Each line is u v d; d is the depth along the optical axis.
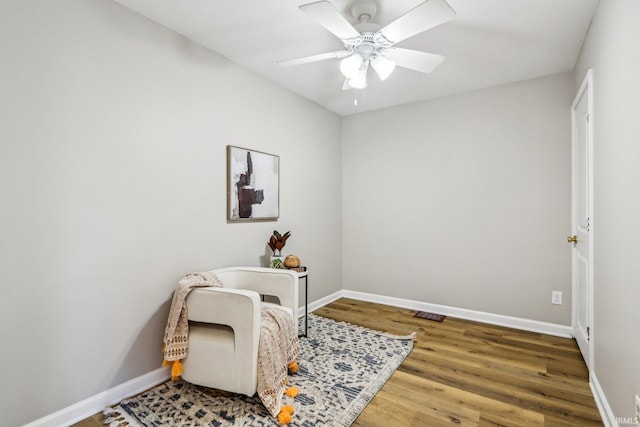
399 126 3.76
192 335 1.93
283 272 2.42
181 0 1.89
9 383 1.51
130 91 1.97
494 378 2.13
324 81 3.08
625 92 1.44
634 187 1.34
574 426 1.65
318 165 3.74
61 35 1.67
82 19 1.75
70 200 1.71
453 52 2.50
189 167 2.32
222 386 1.83
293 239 3.37
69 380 1.71
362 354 2.46
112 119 1.88
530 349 2.58
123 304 1.94
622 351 1.48
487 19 2.07
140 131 2.02
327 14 1.60
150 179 2.08
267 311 2.14
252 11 2.00
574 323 2.78
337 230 4.10
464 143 3.35
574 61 2.66
